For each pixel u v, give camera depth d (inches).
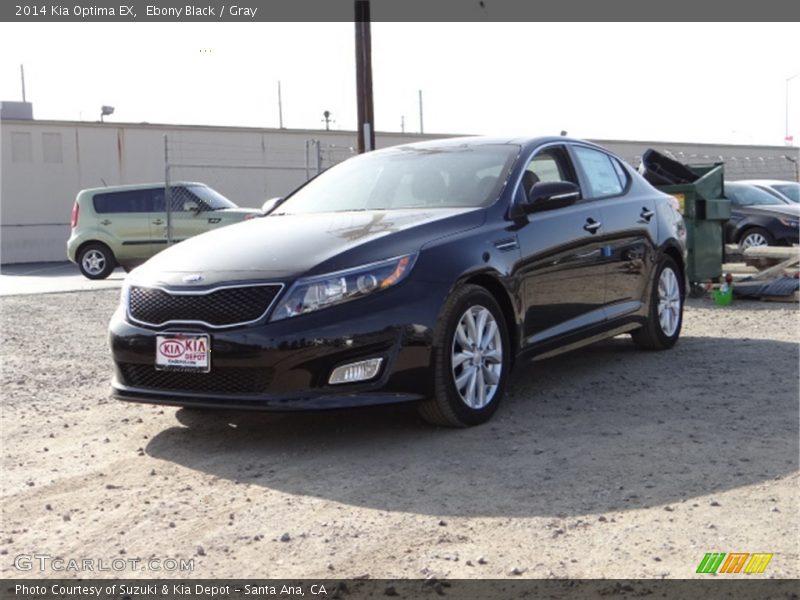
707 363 249.0
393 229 187.0
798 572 113.8
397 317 173.6
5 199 1037.8
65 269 864.9
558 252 215.0
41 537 136.6
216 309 175.2
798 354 259.1
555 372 242.7
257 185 1101.1
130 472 167.3
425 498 146.6
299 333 169.3
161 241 644.1
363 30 549.6
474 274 188.2
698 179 398.0
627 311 246.1
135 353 182.7
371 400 170.6
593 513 136.9
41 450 183.0
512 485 150.9
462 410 183.9
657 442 172.6
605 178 251.6
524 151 223.3
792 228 538.9
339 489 152.9
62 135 1048.8
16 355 294.4
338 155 1135.6
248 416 205.3
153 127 1066.7
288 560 124.6
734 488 145.3
